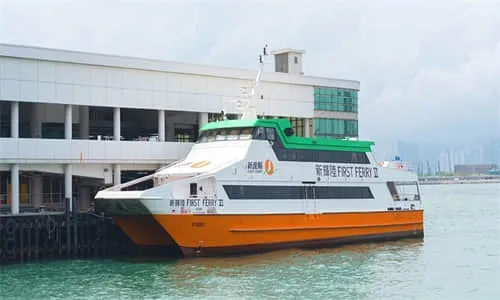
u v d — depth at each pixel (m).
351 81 60.16
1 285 35.28
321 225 46.69
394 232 52.03
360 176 49.53
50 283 35.72
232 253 42.59
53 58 44.09
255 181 43.34
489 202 127.69
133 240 44.41
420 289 35.16
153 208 39.91
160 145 48.38
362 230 49.50
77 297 32.81
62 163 44.34
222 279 36.34
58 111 50.47
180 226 40.62
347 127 59.97
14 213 42.44
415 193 54.28
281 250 44.66
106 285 35.16
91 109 53.12
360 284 35.88
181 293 33.34
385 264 41.97
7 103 48.78
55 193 48.38
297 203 45.44
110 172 46.78
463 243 52.84
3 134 48.78
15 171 42.62
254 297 32.59
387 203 51.47
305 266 40.34
